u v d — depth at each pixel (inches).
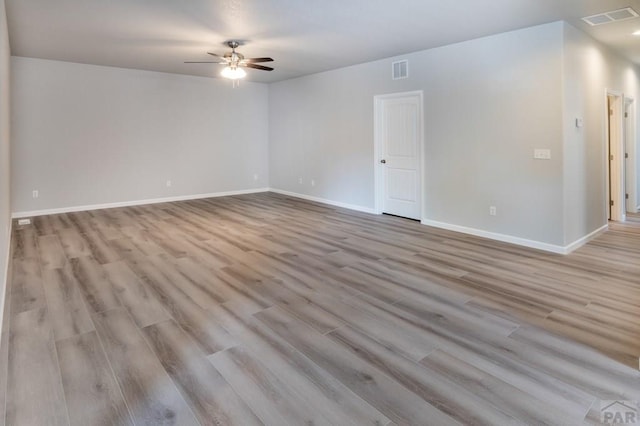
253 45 213.0
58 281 141.6
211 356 93.1
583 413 72.9
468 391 79.7
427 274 147.7
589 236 198.1
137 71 293.9
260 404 76.2
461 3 148.2
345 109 281.7
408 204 249.9
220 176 346.3
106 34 193.8
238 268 156.1
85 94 274.1
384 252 177.0
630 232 213.6
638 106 262.4
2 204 134.4
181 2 149.6
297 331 105.1
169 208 289.6
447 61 211.2
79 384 82.5
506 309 117.2
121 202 296.5
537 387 80.7
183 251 179.9
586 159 192.2
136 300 125.5
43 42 210.7
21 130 253.4
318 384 82.4
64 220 247.1
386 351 95.0
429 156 225.8
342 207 293.1
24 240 198.7
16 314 115.3
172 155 317.7
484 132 197.6
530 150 181.0
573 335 101.5
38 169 261.4
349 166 284.0
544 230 179.5
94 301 124.6
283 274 149.2
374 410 74.4
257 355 93.5
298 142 332.5
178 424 70.9
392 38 196.4
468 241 194.9
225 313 116.0
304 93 319.6
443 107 215.5
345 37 196.7
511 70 184.4
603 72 206.4
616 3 146.7
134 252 178.2
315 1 147.9
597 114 202.2
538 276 144.9
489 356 92.3
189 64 272.7
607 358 90.9
